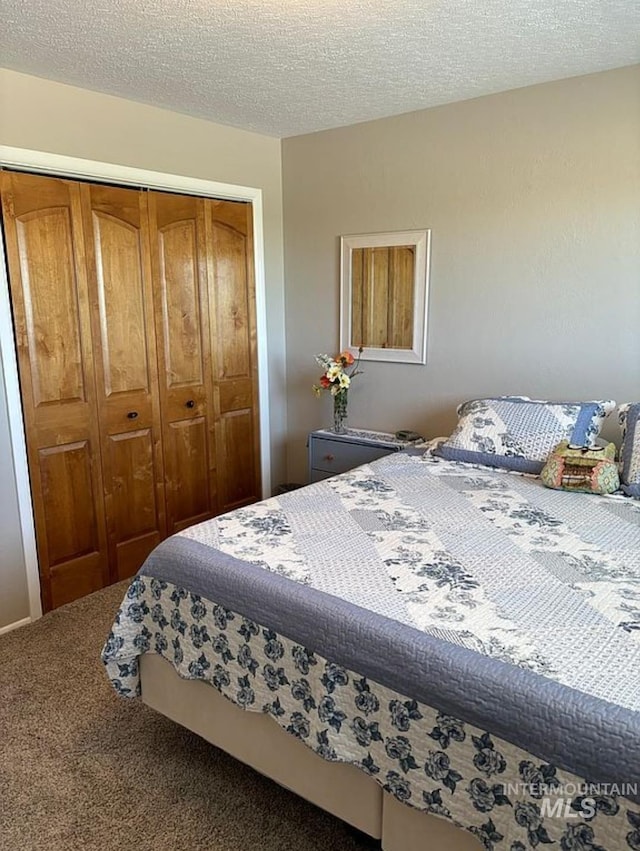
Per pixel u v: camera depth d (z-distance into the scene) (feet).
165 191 10.21
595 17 6.78
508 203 9.68
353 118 10.73
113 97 9.23
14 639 8.45
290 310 12.78
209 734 5.88
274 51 7.61
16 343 8.41
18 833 5.36
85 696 7.25
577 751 3.60
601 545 5.91
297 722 4.97
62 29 6.88
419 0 6.31
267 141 11.89
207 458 11.56
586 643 4.22
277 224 12.41
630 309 8.89
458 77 8.71
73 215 8.91
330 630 4.70
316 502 7.16
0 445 8.38
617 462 7.80
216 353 11.44
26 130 8.30
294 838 5.34
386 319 11.42
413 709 4.27
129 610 6.15
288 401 13.20
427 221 10.58
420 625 4.50
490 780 3.96
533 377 9.93
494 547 5.86
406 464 8.85
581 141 8.89
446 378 10.87
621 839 3.49
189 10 6.45
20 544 8.77
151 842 5.29
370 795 4.74
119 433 9.92
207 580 5.51
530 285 9.70
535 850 3.81
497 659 4.09
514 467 8.44
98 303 9.36
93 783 5.93
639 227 8.63
